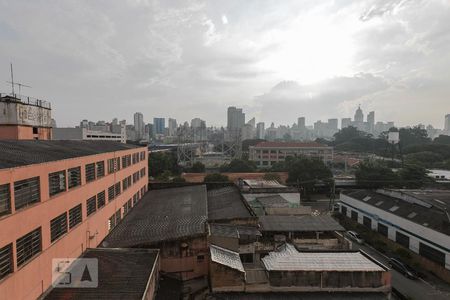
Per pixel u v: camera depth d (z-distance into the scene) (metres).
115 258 23.33
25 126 33.66
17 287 15.09
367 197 48.84
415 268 32.94
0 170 14.23
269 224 32.22
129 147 44.44
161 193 50.84
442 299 27.16
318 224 32.28
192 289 25.75
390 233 40.28
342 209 54.75
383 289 23.61
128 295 17.75
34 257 16.86
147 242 25.86
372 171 71.50
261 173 79.94
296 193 48.69
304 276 23.55
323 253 27.27
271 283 23.52
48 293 18.06
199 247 26.31
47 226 18.48
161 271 25.86
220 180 72.12
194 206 38.03
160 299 21.88
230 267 23.33
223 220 31.41
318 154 129.62
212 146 187.62
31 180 17.08
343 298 22.81
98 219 27.81
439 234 31.78
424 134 162.75
